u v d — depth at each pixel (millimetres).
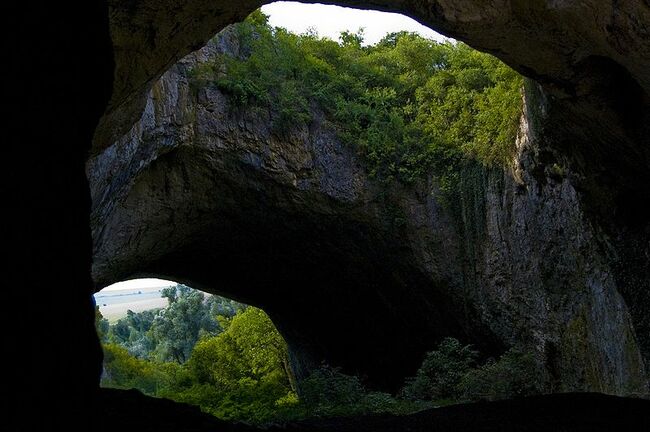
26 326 2223
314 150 15516
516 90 13578
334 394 13117
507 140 13859
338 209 15750
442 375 14016
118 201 12859
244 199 15391
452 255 15656
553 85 9031
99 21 3180
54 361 2330
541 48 8281
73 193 2734
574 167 10555
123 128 9844
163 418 4500
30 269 2301
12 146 2320
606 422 5555
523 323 13898
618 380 10180
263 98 14773
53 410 2264
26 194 2355
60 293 2465
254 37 15633
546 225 12609
